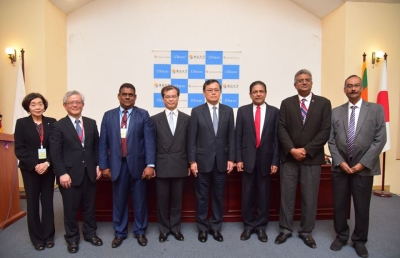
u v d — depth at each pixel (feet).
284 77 14.35
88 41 13.96
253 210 8.02
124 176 7.36
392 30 12.66
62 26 13.48
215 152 7.46
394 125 12.95
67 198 6.97
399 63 12.75
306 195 7.41
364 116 6.96
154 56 14.10
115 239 7.47
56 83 13.00
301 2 13.89
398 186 13.17
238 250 7.14
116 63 14.06
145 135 7.34
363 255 6.81
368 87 12.70
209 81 7.59
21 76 11.78
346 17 12.45
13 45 12.14
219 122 7.55
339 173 7.22
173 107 7.64
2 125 12.28
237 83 14.29
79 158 7.04
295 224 9.03
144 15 14.01
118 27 13.99
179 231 7.86
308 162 7.28
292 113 7.39
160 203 7.63
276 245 7.43
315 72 14.42
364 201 6.92
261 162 7.61
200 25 14.12
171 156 7.40
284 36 14.29
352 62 12.54
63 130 6.93
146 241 7.48
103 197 9.18
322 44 14.28
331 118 7.43
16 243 7.53
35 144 6.93
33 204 7.06
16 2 12.08
